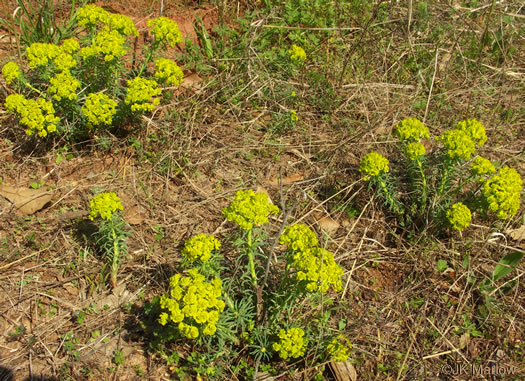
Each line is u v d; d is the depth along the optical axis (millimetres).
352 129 927
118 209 686
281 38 1088
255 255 680
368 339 659
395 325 680
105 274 696
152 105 785
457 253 743
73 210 765
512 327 681
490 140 925
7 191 768
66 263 703
